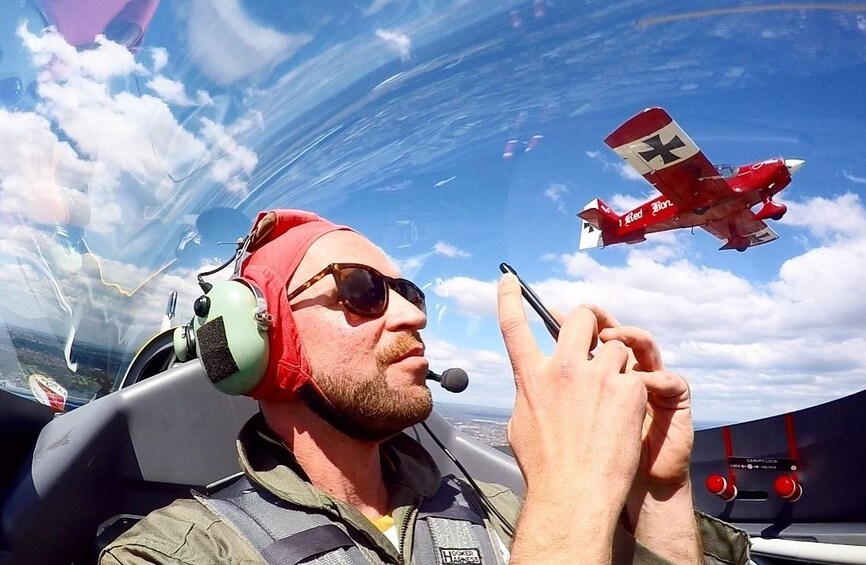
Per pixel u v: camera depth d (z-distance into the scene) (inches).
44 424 47.8
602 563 22.5
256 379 37.2
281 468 37.6
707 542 35.1
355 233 43.3
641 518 32.3
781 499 60.7
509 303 27.7
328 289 39.1
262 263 40.8
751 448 62.7
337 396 38.0
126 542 33.4
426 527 39.0
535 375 26.1
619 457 24.3
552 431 25.0
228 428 48.0
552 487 24.1
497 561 38.4
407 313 40.3
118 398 45.9
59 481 40.1
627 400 25.2
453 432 53.2
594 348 29.0
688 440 31.5
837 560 53.1
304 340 38.9
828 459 58.1
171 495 46.6
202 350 37.6
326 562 32.8
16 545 37.6
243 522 34.6
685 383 31.6
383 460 43.7
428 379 42.2
